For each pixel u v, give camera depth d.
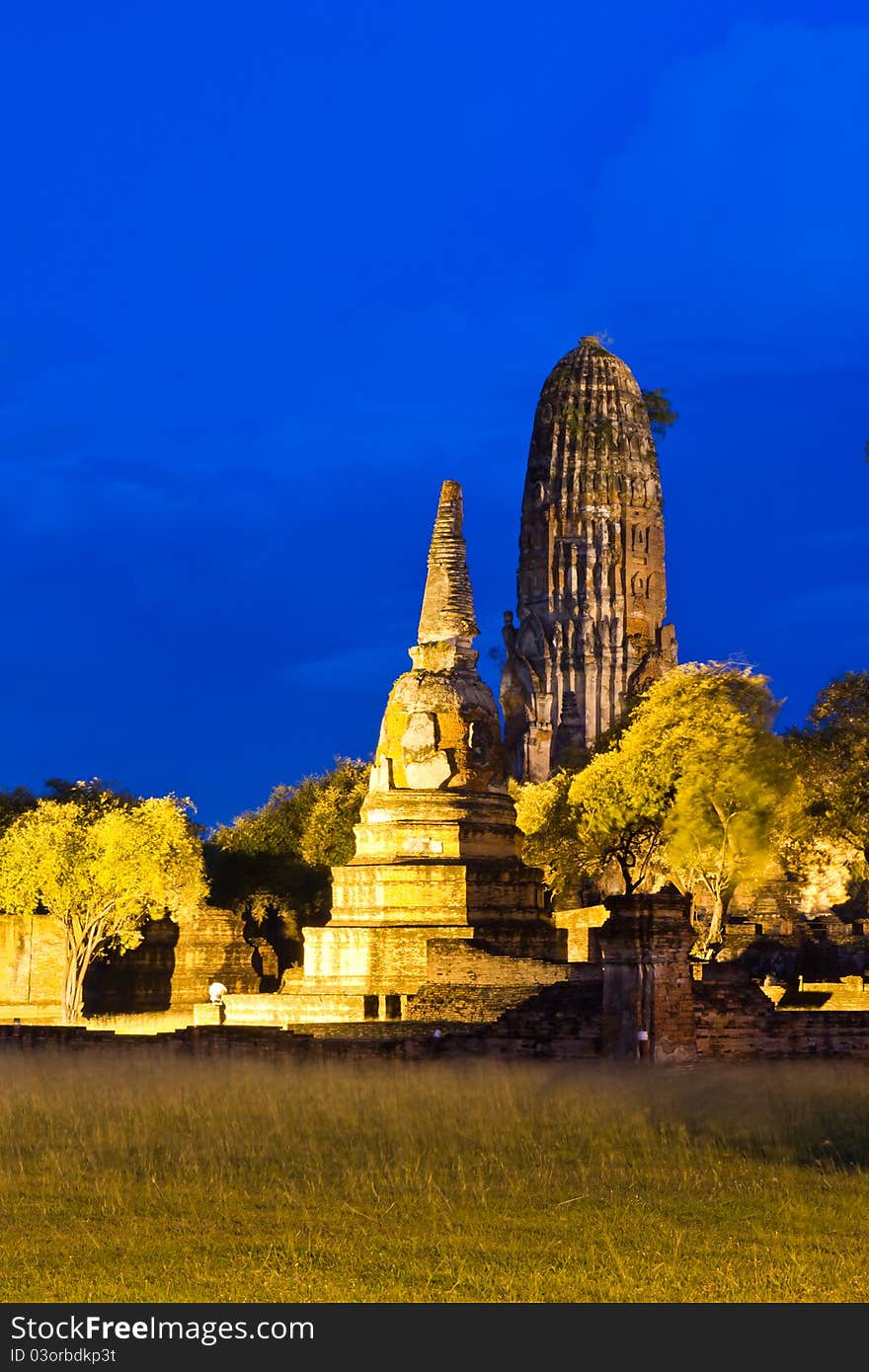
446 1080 38.09
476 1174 25.39
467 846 72.69
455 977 65.19
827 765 90.75
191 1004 97.19
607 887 103.94
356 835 74.19
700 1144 28.52
